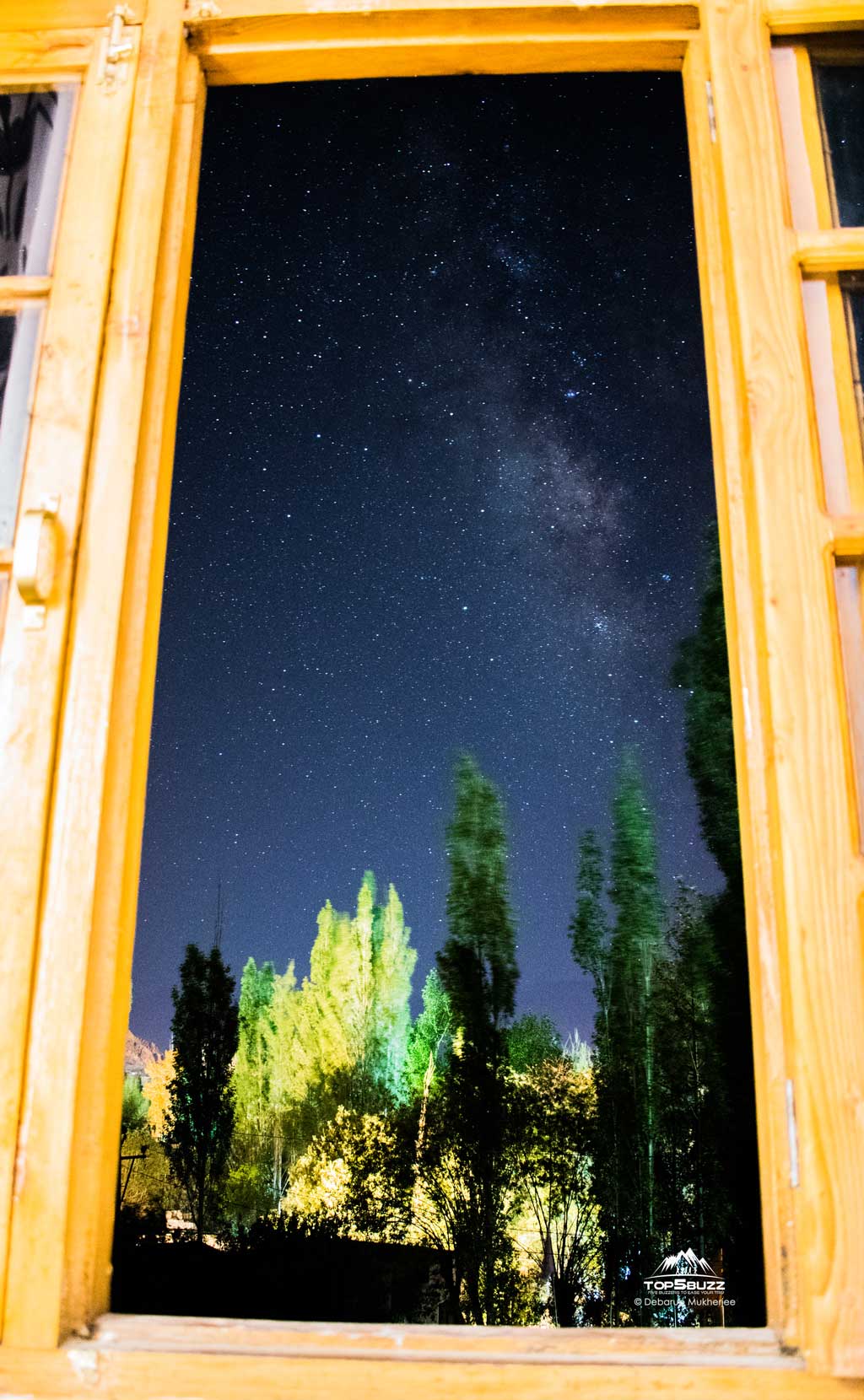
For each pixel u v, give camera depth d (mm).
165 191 1150
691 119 1191
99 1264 899
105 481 1037
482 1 1162
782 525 967
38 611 992
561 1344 834
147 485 1064
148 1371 824
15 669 984
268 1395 812
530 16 1171
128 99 1167
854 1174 813
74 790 955
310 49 1209
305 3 1177
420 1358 824
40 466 1040
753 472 984
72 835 944
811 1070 835
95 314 1086
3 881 932
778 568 955
